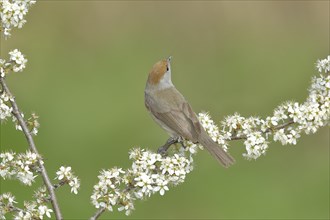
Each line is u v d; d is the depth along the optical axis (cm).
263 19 2286
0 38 2133
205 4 2317
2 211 760
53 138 1645
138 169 778
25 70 1984
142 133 1700
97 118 1762
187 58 2172
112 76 2025
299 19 2306
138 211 1427
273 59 2167
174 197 1464
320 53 2212
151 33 2259
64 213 1384
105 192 765
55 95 1875
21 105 1797
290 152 1630
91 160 1566
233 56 2181
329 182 1552
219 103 1920
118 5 2283
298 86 2047
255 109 1895
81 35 2214
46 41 2162
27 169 759
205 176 1512
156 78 980
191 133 860
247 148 830
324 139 1655
